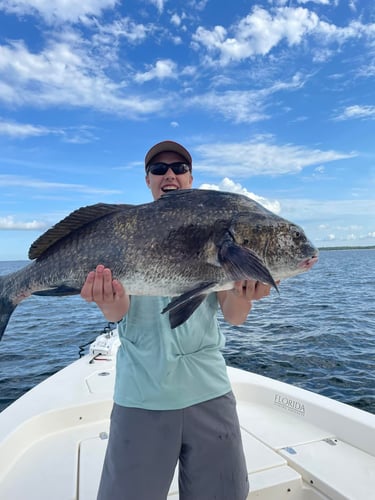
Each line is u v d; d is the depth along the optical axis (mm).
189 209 2514
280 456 3188
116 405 2281
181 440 2225
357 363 8352
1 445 3117
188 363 2270
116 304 2342
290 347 9625
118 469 2137
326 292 22422
